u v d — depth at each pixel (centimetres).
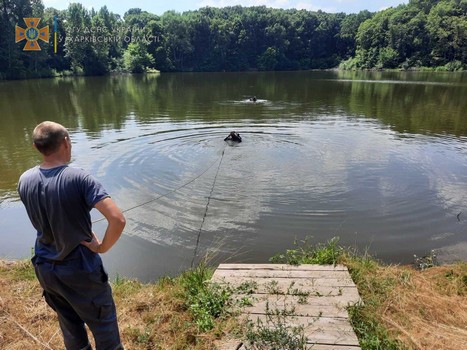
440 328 324
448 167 941
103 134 1293
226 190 782
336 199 740
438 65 6203
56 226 217
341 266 425
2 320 341
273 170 912
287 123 1483
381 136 1273
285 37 7519
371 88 2952
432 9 6838
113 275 501
